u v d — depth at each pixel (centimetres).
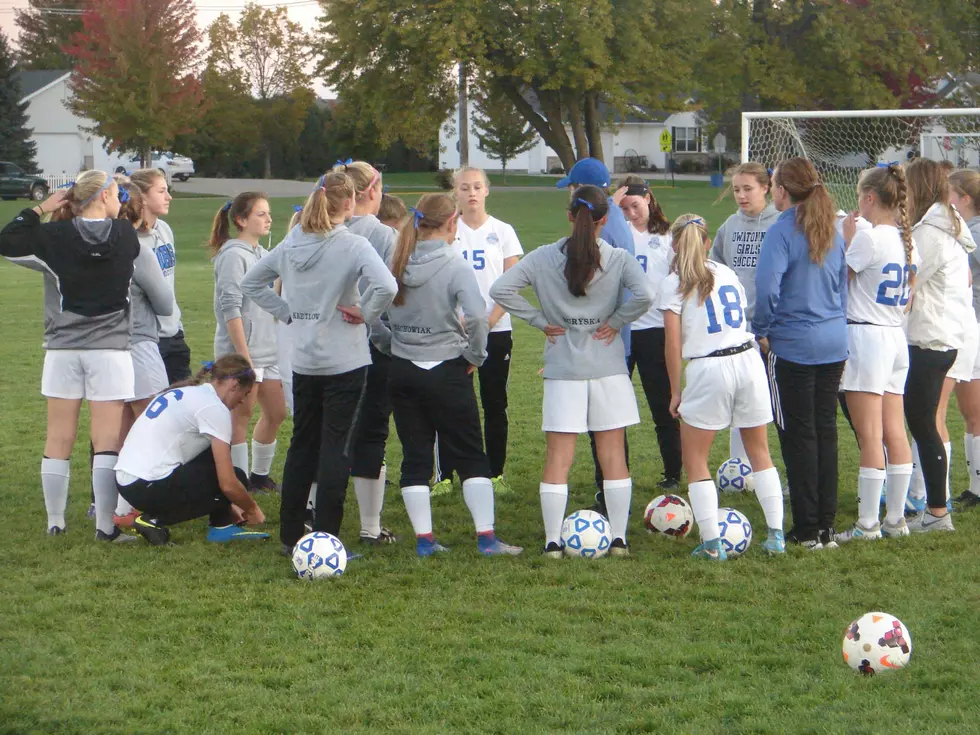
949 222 1121
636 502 1330
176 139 11094
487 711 742
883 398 1129
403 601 966
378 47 7269
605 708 743
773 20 7794
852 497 1323
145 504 1136
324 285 1052
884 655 795
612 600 962
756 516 1255
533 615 923
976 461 1263
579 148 7969
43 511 1287
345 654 841
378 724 725
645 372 1366
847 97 7762
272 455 1402
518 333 2783
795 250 1054
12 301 3378
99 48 9250
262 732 714
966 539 1128
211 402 1141
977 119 3562
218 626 904
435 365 1080
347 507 1320
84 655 840
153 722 728
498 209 7006
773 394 1097
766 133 3209
